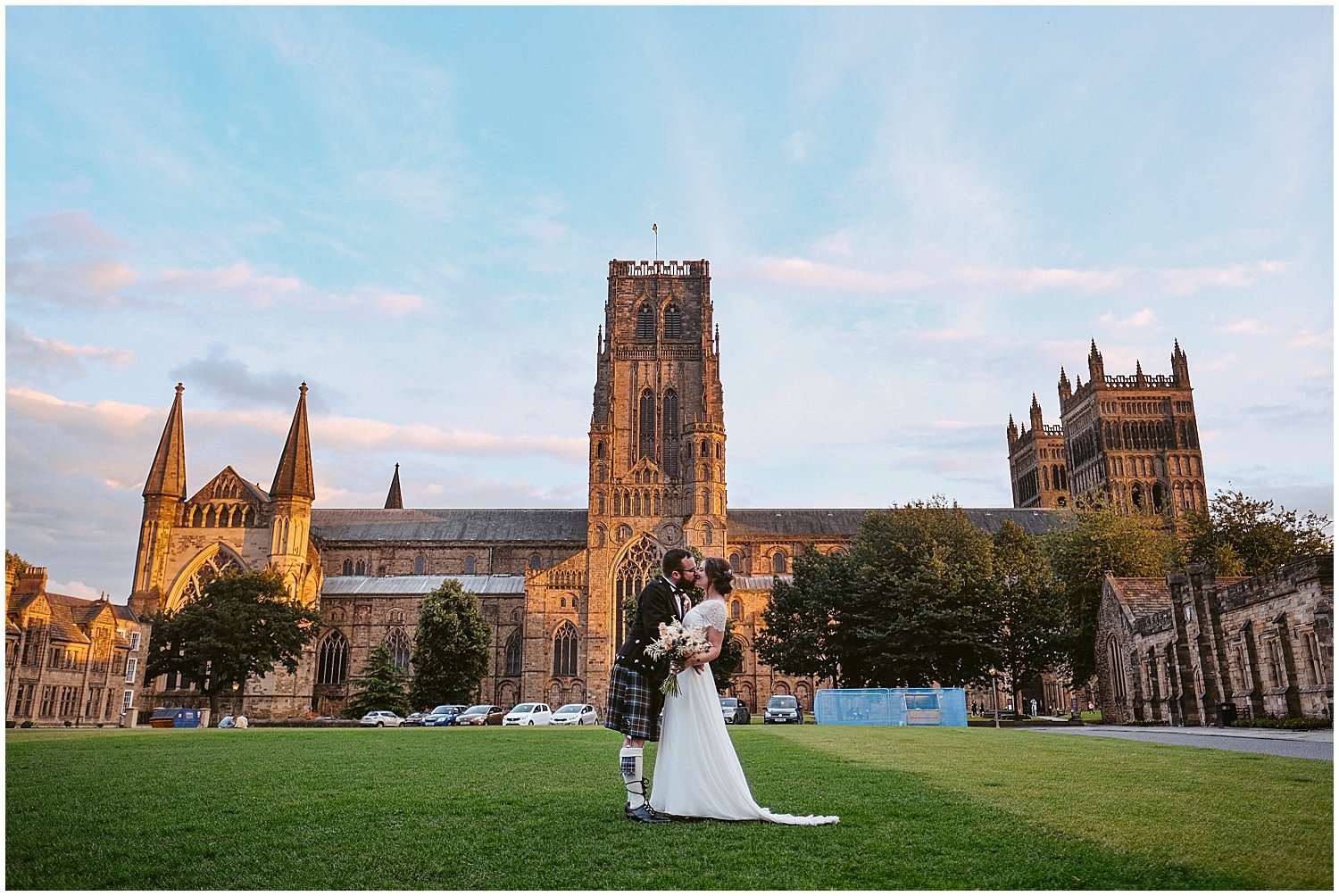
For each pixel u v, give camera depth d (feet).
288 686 376.27
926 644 236.43
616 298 472.44
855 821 36.78
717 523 395.34
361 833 34.65
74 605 274.98
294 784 48.21
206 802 41.45
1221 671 165.27
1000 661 242.99
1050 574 274.98
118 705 287.28
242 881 28.19
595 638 381.40
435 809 39.93
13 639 235.40
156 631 326.65
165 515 404.16
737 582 416.87
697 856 30.96
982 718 273.13
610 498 398.42
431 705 344.28
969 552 256.32
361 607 414.82
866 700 196.85
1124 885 27.43
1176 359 509.35
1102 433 499.92
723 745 38.91
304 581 400.26
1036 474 563.89
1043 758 67.15
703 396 435.94
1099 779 50.78
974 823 36.24
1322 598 132.05
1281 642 144.25
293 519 402.31
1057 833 34.22
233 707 368.89
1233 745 90.12
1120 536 295.69
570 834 34.53
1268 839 33.14
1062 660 256.73
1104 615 236.63
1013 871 28.84
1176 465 492.13
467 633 354.54
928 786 47.62
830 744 87.97
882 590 251.19
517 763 62.95
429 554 458.91
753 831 34.94
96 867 29.60
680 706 39.19
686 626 39.65
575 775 54.29
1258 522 304.91
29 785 46.68
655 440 452.76
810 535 449.48
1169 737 108.47
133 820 36.99
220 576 341.00
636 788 37.88
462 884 27.76
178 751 72.74
